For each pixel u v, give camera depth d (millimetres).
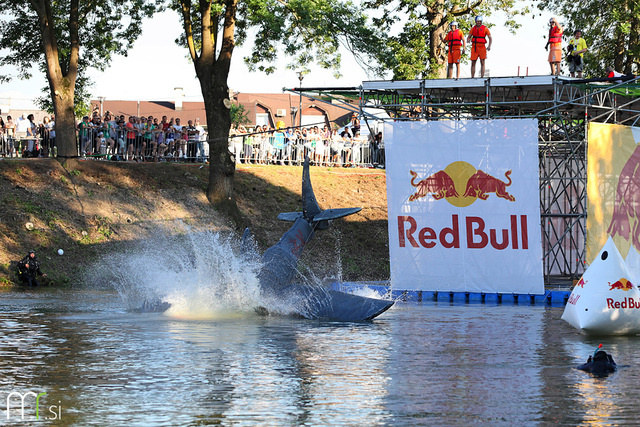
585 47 35594
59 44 46594
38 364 15672
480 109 38125
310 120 129750
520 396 13188
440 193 32219
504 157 31516
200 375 14727
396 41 50094
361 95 33906
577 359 16828
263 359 16438
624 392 13516
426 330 21391
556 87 31047
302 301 24422
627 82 29969
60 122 43562
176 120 49969
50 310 24703
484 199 31719
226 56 45094
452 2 48781
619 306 20828
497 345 18750
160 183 45062
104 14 47750
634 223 31906
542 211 38312
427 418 11742
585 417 11805
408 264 32625
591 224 31281
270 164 52750
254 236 44469
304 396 13109
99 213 40844
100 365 15602
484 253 31797
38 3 42656
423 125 32438
